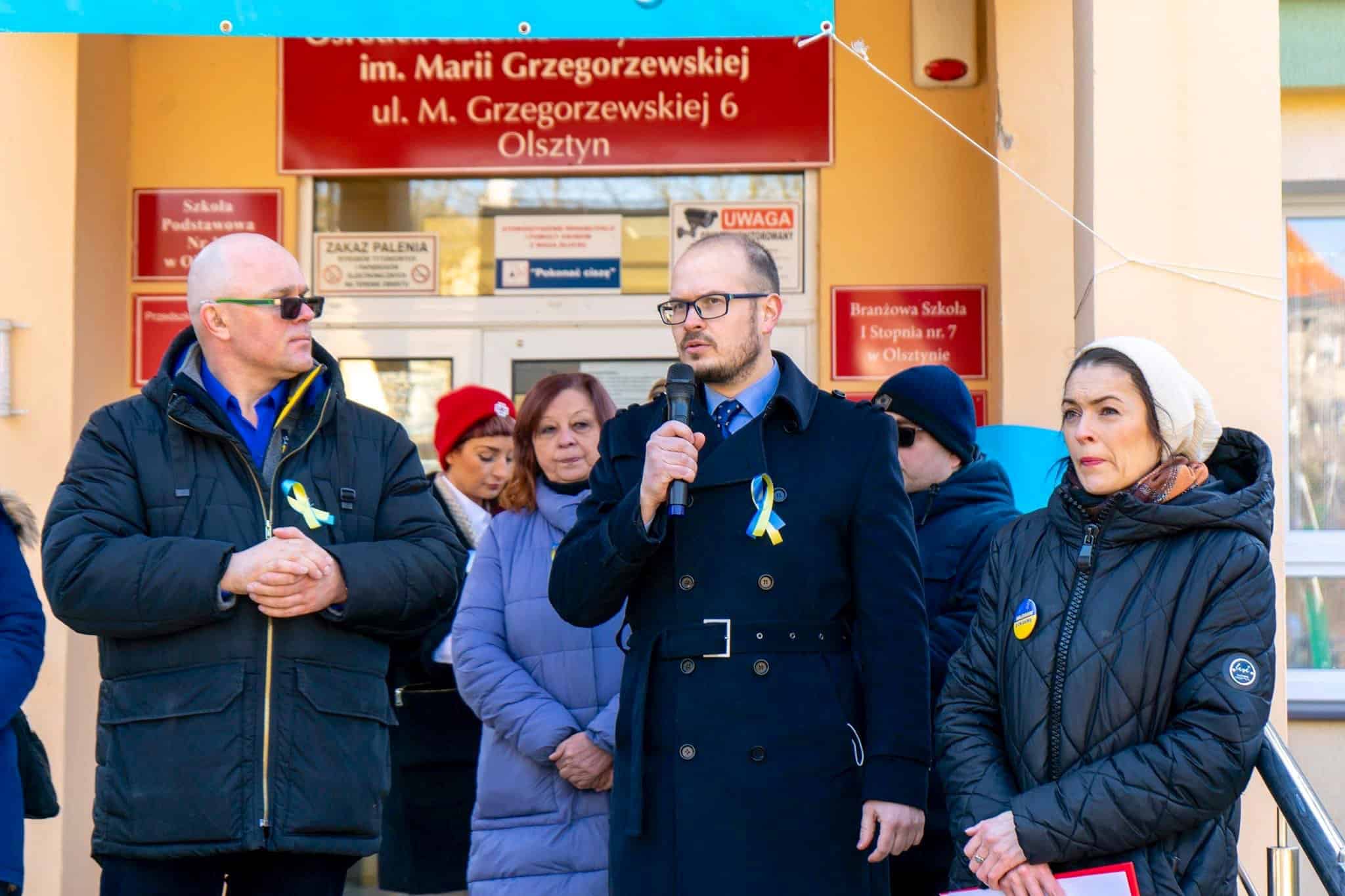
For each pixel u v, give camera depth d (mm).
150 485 3430
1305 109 5508
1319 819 3055
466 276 6090
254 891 3434
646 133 5984
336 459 3584
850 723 3248
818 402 3447
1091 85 4352
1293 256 5691
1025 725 3035
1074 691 2977
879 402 4109
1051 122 5457
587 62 6004
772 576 3258
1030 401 5480
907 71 5938
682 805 3182
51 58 5359
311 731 3371
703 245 3416
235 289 3502
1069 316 5477
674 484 3084
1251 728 2846
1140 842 2875
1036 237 5488
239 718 3320
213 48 6031
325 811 3357
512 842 3912
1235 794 2869
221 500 3445
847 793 3217
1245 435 3230
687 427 3148
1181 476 3066
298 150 6023
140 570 3258
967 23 5879
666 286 6043
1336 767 5453
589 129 6004
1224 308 4270
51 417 5281
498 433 5059
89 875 5223
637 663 3320
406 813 4496
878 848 3143
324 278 6078
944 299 5891
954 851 3531
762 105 5957
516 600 4086
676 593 3279
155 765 3295
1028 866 2902
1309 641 5605
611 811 3348
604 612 3301
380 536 3617
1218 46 4324
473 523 4973
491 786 3957
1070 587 3051
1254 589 2932
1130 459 3061
